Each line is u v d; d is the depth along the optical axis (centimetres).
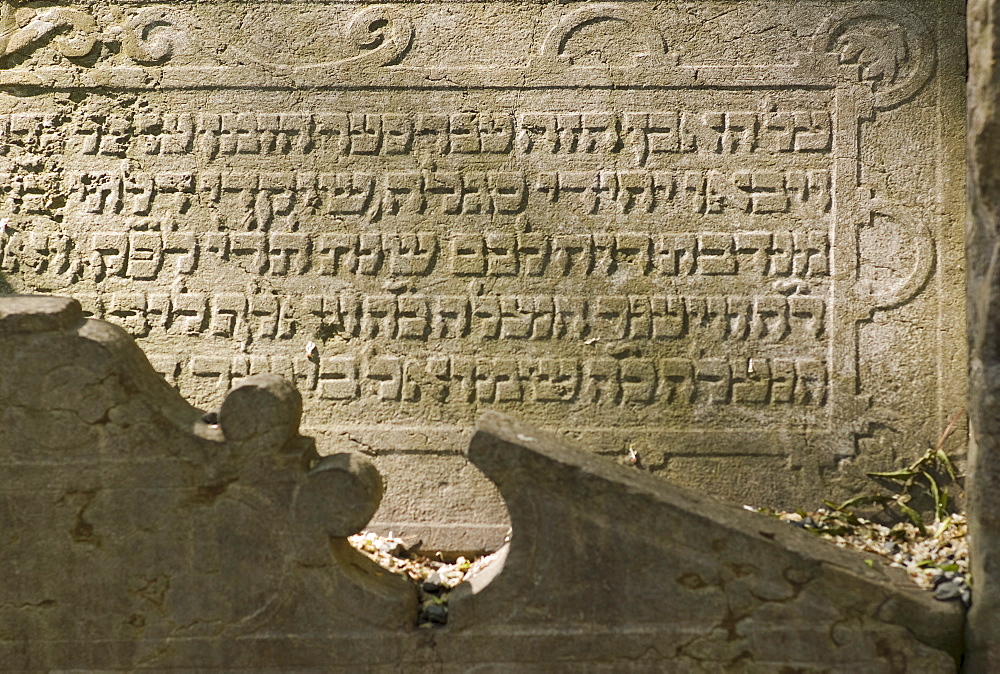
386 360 331
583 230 333
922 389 321
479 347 331
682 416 326
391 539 319
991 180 223
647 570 238
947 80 329
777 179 331
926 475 314
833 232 328
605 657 239
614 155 335
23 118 344
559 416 327
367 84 340
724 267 330
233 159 340
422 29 342
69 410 239
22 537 242
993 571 227
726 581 237
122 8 346
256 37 344
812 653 234
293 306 334
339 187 338
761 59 335
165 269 337
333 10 344
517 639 241
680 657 238
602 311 330
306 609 243
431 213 336
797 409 323
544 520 239
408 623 243
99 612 243
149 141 341
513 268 333
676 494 246
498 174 336
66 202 340
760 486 321
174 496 241
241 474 240
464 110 339
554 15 340
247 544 242
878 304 324
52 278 337
